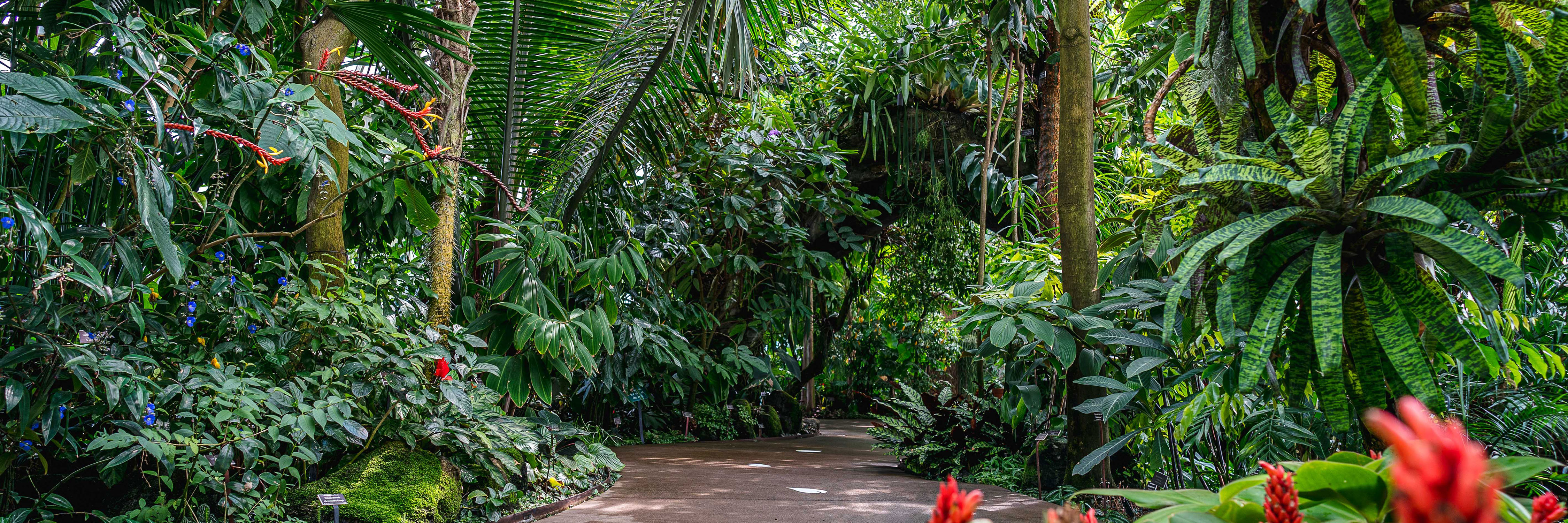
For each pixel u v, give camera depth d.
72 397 2.67
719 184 7.50
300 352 3.51
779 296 8.98
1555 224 3.05
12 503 2.81
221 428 3.03
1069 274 3.57
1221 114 2.45
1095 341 3.37
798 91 8.89
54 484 3.18
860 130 8.55
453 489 3.61
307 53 3.75
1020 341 3.93
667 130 5.41
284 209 4.17
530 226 4.13
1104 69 7.82
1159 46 7.39
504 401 5.36
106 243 2.75
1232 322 2.13
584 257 5.08
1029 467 4.98
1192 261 2.08
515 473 4.18
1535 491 2.92
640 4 4.61
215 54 2.67
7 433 2.62
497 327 4.19
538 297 4.20
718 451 7.87
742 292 8.78
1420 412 0.29
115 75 2.85
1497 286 3.29
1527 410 3.30
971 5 7.23
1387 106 2.34
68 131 2.53
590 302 6.02
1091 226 3.56
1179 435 3.03
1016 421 4.12
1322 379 2.27
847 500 4.50
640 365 7.46
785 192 8.00
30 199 2.69
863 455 7.70
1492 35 1.93
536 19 4.69
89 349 2.61
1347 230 2.06
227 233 3.61
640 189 6.62
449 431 3.72
